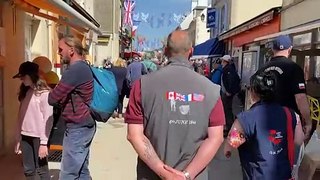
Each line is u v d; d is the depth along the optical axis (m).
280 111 3.04
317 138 4.19
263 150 2.98
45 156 4.43
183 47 2.65
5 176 5.46
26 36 8.69
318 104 5.70
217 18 22.64
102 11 29.77
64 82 3.91
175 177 2.47
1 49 6.48
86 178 4.27
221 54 19.47
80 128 4.07
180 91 2.55
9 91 6.95
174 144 2.54
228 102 9.21
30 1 5.75
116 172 5.94
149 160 2.53
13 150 6.90
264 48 10.52
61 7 5.22
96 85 4.13
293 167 3.10
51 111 4.44
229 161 6.06
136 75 10.92
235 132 3.08
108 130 9.26
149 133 2.60
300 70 3.86
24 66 4.48
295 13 9.14
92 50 21.73
